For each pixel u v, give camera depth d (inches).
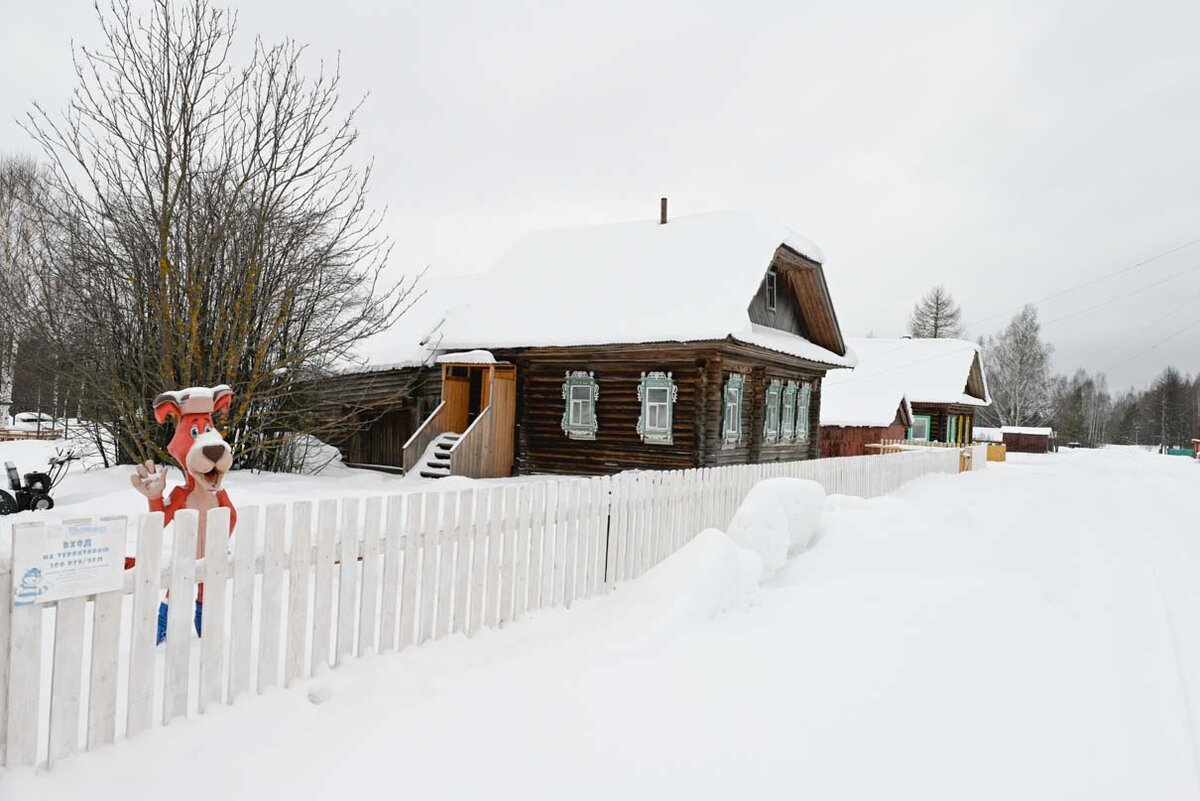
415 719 125.2
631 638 167.0
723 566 201.0
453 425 674.2
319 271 495.5
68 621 103.1
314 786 103.7
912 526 282.0
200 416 175.3
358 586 206.4
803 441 803.4
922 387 1470.2
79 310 450.3
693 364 579.8
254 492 309.0
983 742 129.9
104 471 450.6
